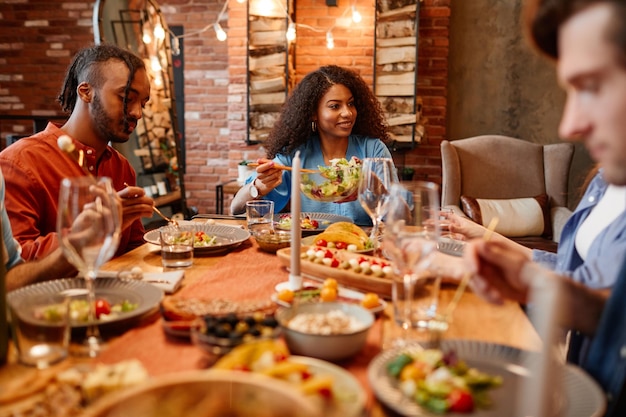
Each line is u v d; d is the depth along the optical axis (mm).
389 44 4766
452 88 5098
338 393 713
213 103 6133
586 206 1345
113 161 2158
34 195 1812
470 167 3877
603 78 767
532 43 906
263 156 5152
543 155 3938
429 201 1055
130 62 1973
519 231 3672
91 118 1988
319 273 1307
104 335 996
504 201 3746
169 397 604
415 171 5098
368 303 1102
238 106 5113
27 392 734
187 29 6047
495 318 1121
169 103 4453
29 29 6133
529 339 1011
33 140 1889
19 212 1731
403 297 1202
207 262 1524
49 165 1869
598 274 1087
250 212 1792
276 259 1555
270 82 4816
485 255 920
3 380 804
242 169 4730
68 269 1265
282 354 796
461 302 1212
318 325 917
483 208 3670
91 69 1951
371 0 4934
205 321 909
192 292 1244
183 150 6238
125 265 1488
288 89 4828
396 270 1133
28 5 6098
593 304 931
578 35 780
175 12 6027
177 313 1002
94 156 2008
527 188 3877
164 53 4402
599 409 718
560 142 5016
